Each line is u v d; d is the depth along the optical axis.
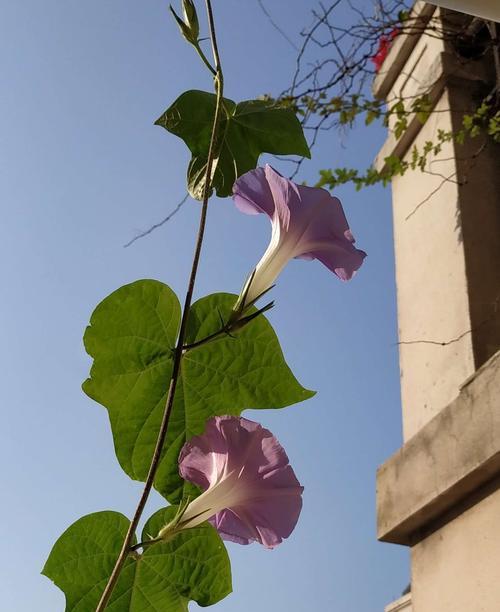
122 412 0.45
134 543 0.44
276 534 0.40
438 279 1.05
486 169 1.07
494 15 0.55
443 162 1.10
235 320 0.41
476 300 0.96
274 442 0.41
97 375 0.44
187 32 0.44
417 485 0.88
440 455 0.85
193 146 0.47
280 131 0.48
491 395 0.77
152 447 0.45
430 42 1.21
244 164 0.48
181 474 0.42
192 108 0.48
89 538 0.44
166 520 0.45
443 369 0.98
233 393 0.45
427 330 1.05
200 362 0.45
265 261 0.42
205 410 0.45
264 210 0.44
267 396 0.45
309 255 0.43
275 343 0.45
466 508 0.82
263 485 0.41
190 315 0.45
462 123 1.10
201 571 0.45
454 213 1.04
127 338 0.44
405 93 1.27
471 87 1.13
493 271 0.99
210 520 0.42
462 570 0.81
